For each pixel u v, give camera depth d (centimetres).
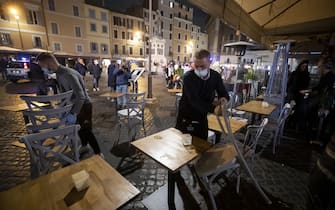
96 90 979
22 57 1866
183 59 3862
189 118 223
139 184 241
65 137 173
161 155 162
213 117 291
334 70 397
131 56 3008
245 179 253
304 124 432
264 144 368
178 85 934
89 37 2473
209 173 180
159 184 241
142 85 1284
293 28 436
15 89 960
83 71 909
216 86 217
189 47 3953
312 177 116
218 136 272
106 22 2625
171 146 179
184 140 182
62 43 2220
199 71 203
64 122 242
